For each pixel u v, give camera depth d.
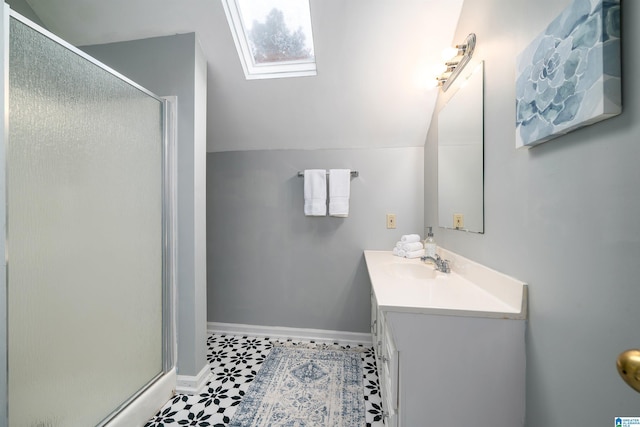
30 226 0.90
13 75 0.85
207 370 1.71
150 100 1.44
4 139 0.82
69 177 1.02
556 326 0.77
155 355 1.48
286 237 2.34
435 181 1.87
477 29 1.24
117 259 1.24
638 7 0.54
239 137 2.25
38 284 0.92
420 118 1.98
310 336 2.31
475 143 1.25
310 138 2.21
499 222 1.06
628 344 0.57
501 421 0.93
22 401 0.88
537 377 0.85
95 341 1.13
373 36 1.58
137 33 1.61
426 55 1.63
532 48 0.81
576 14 0.65
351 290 2.28
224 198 2.39
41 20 1.61
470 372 0.93
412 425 0.96
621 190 0.58
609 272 0.61
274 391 1.60
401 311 0.96
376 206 2.23
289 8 1.70
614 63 0.58
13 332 0.85
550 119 0.74
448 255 1.54
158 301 1.50
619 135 0.58
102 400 1.16
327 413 1.42
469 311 0.93
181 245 1.60
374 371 1.80
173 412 1.43
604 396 0.62
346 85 1.82
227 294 2.41
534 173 0.86
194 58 1.58
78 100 1.05
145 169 1.40
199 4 1.49
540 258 0.84
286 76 1.80
